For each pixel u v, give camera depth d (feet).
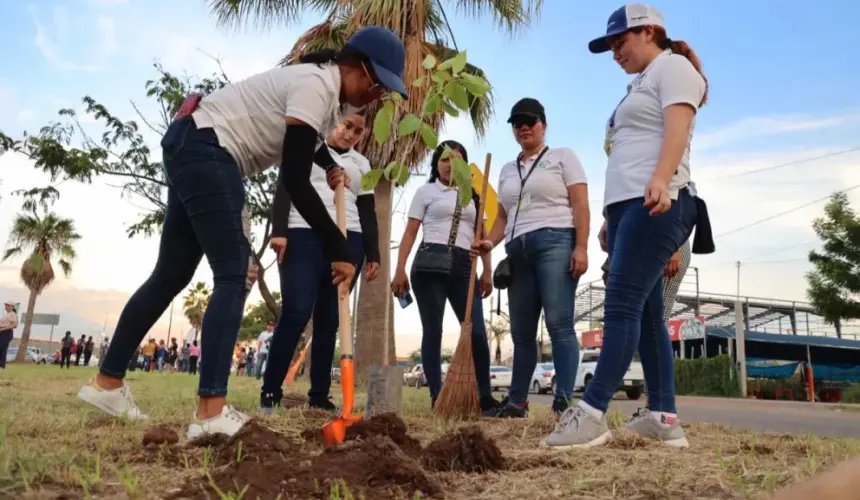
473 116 34.32
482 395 15.16
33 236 127.13
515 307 14.02
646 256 9.03
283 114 8.70
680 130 8.75
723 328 82.48
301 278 12.77
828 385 85.25
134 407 10.39
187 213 8.85
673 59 9.25
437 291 15.08
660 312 10.09
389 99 8.32
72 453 7.14
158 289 9.97
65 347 88.33
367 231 14.01
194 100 8.93
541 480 6.81
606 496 6.17
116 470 6.15
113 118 39.27
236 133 8.68
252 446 7.06
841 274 71.15
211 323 8.49
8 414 10.27
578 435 9.00
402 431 8.13
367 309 32.81
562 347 13.43
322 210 8.57
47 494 5.54
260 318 191.83
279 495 5.31
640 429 10.03
